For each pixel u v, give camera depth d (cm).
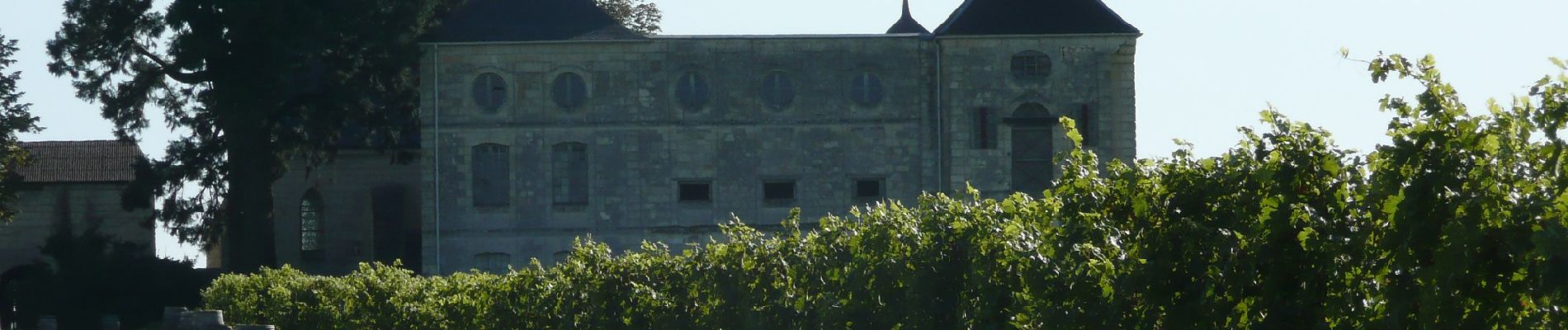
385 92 7356
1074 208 1214
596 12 7450
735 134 7338
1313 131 1069
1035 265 1306
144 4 6681
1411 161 978
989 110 7288
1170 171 1164
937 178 7294
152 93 6975
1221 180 1120
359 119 7294
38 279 7388
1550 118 921
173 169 7088
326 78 7169
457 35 7250
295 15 6631
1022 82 7294
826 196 7331
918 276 1664
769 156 7344
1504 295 953
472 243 7300
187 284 7338
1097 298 1217
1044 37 7275
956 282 1648
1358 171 1055
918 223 1742
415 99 7456
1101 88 7294
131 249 7531
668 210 7331
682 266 2384
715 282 2173
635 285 2444
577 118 7331
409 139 7988
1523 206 912
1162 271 1134
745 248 2127
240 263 7031
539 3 7425
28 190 8300
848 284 1788
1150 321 1176
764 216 7331
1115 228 1196
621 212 7331
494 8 7388
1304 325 1054
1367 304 1030
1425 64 988
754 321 2033
